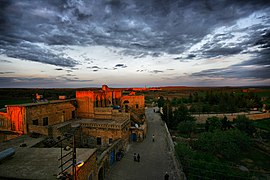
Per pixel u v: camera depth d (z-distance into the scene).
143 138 34.09
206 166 23.08
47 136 23.16
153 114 63.31
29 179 10.86
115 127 27.59
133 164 23.41
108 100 43.56
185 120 49.91
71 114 34.84
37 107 26.64
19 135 24.70
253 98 89.38
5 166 12.52
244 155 34.09
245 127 45.56
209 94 105.00
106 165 20.58
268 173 26.19
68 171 11.49
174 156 24.53
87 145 29.17
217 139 32.59
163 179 19.66
